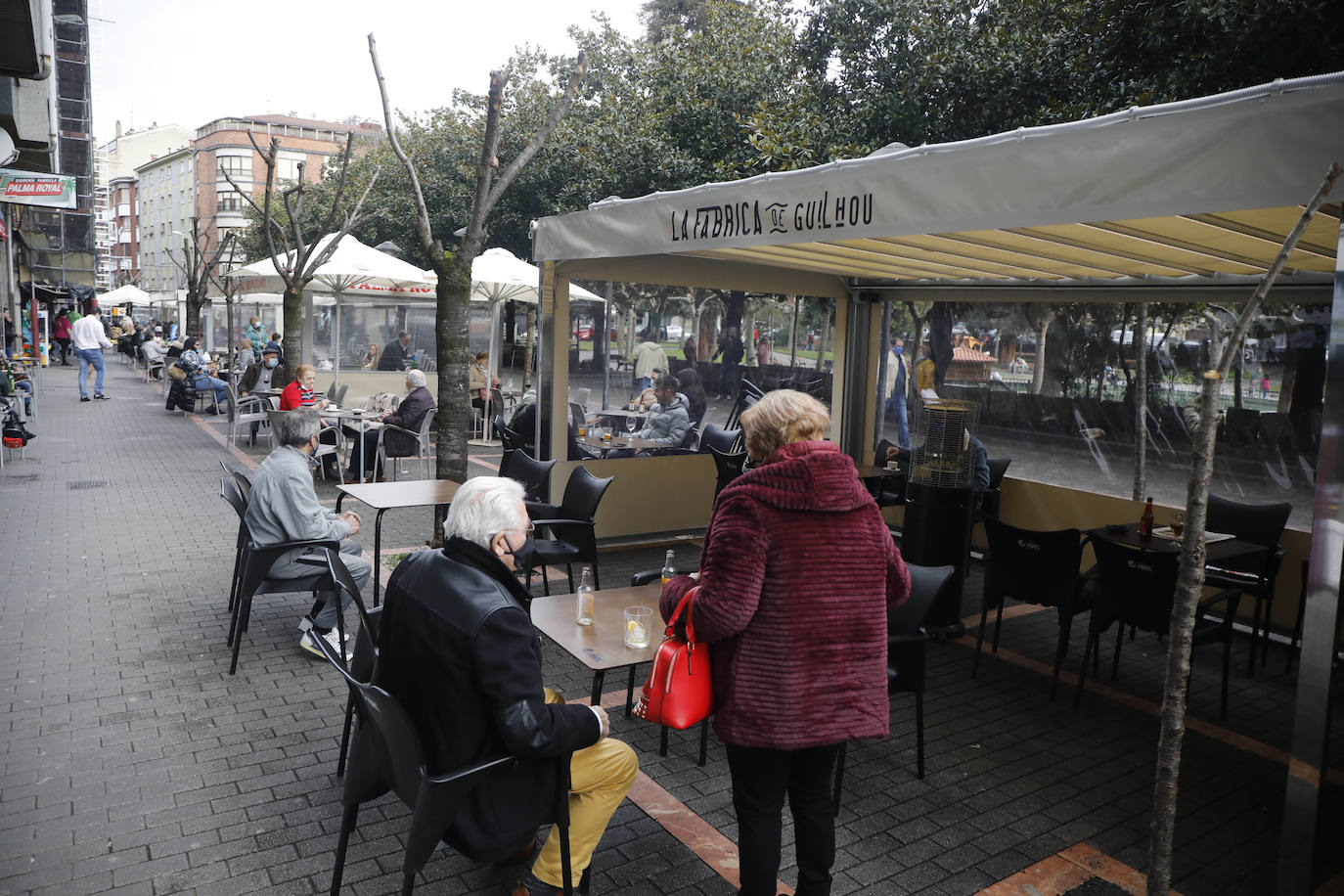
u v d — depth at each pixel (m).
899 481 7.94
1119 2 10.43
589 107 20.00
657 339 8.07
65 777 3.83
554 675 5.18
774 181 4.68
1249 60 9.02
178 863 3.23
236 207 62.81
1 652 5.19
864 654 2.64
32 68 9.09
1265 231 4.05
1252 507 6.11
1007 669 5.64
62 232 32.44
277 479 4.93
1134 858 3.54
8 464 11.59
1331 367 2.68
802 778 2.72
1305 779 2.85
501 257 13.95
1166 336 7.23
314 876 3.18
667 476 8.38
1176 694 2.25
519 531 2.63
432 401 11.09
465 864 3.29
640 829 3.58
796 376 8.89
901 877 3.34
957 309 8.61
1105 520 7.59
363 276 12.95
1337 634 2.75
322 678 4.96
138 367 30.27
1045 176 3.38
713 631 2.52
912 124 12.77
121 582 6.61
